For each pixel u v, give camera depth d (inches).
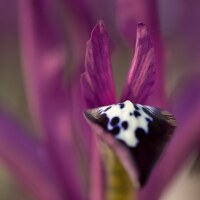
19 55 17.7
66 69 10.3
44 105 10.3
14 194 15.7
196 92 10.6
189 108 10.6
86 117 6.8
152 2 9.2
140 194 10.4
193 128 10.5
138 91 7.0
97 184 9.5
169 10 14.0
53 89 10.2
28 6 9.9
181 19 13.6
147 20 9.2
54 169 10.6
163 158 10.4
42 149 10.7
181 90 10.9
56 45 10.1
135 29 9.2
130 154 6.4
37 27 10.0
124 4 9.2
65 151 10.5
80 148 10.6
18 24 17.9
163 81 9.4
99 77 7.1
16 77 17.6
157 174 10.4
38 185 10.7
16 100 17.4
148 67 7.0
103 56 7.1
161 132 6.7
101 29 7.0
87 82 7.1
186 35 13.8
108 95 7.1
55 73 10.2
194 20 12.2
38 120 10.4
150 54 7.0
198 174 10.8
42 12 10.0
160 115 6.9
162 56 9.4
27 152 10.7
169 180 10.5
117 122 6.8
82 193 10.7
